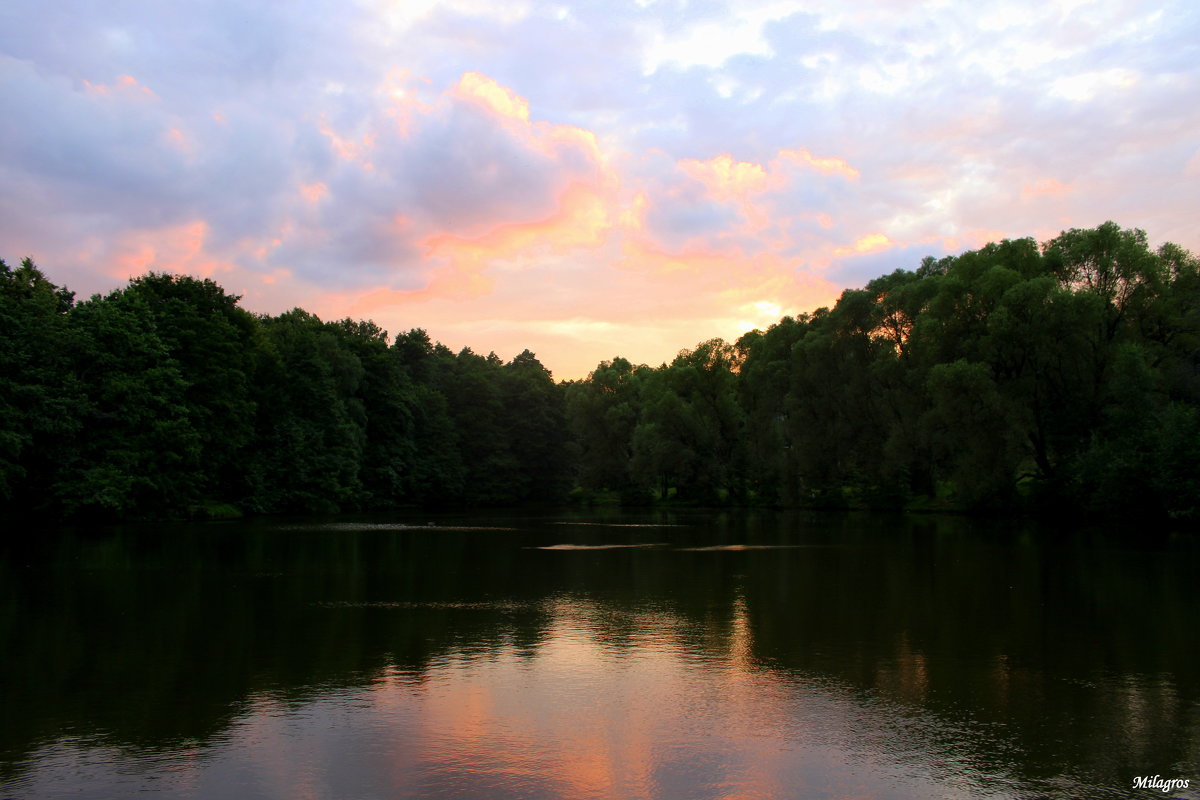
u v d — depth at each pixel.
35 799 8.14
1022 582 23.89
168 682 12.54
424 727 10.38
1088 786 8.43
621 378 108.56
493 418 106.88
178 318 60.84
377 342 90.81
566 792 8.32
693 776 8.74
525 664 13.70
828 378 69.56
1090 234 50.97
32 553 33.09
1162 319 50.62
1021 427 49.28
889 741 9.82
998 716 10.78
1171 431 43.94
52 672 13.14
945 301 54.72
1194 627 16.91
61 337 50.59
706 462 87.44
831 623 17.41
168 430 54.84
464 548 36.22
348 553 33.56
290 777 8.73
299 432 72.75
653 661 13.89
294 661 13.93
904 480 68.06
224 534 44.81
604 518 64.62
